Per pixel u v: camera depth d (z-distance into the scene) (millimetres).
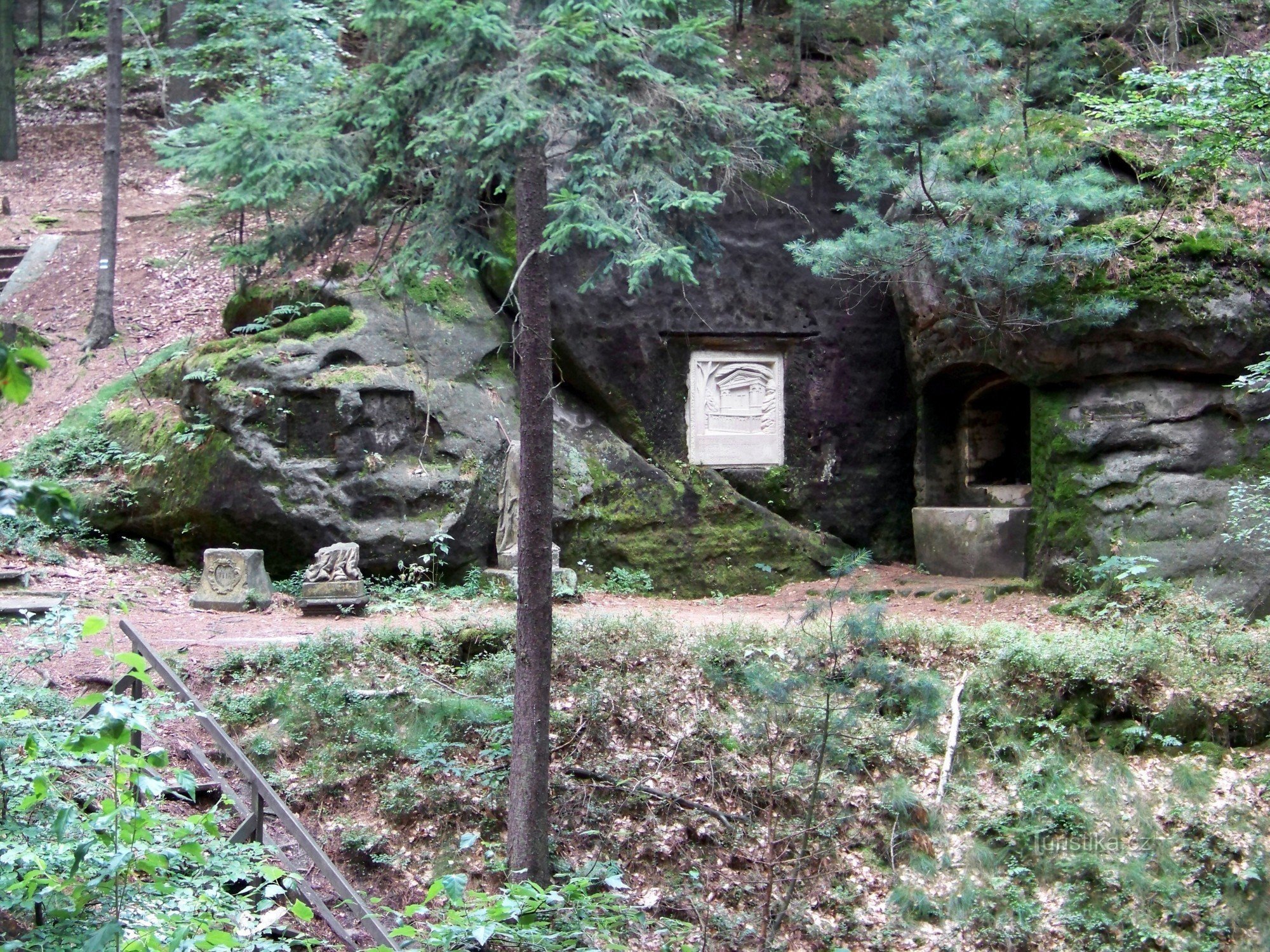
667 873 10039
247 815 8586
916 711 9328
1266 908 9969
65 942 6180
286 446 14523
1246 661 11758
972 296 14094
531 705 9305
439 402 15109
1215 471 13695
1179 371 13906
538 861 9273
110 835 6387
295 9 15344
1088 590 13867
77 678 10180
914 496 17766
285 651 11266
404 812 9969
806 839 9258
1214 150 12094
